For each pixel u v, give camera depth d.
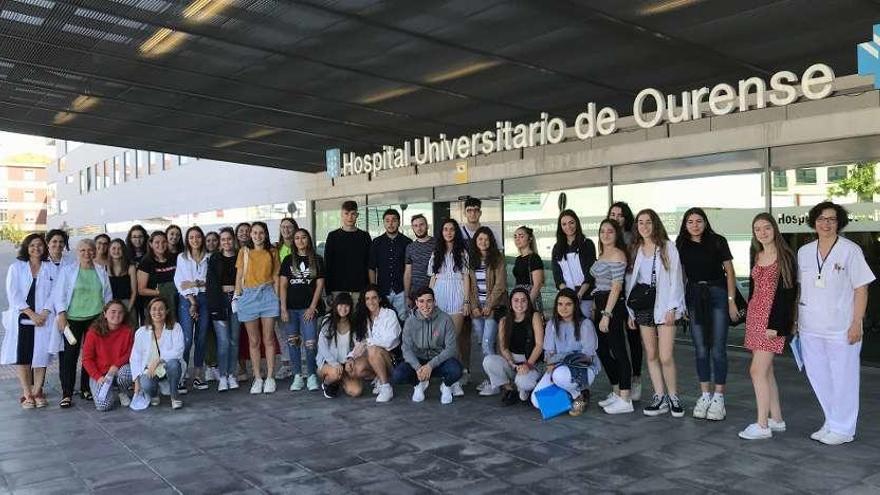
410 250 7.48
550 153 12.08
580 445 5.16
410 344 6.70
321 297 7.50
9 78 10.94
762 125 8.80
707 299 5.66
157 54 9.59
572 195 11.42
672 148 9.81
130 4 7.96
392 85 10.73
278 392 7.28
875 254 7.93
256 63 9.84
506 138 11.72
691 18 7.38
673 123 10.23
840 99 8.54
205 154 17.22
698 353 5.77
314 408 6.52
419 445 5.26
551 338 6.26
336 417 6.16
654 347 5.90
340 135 14.63
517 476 4.53
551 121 10.99
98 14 8.27
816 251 5.10
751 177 9.02
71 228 41.81
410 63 9.61
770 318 5.09
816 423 5.55
